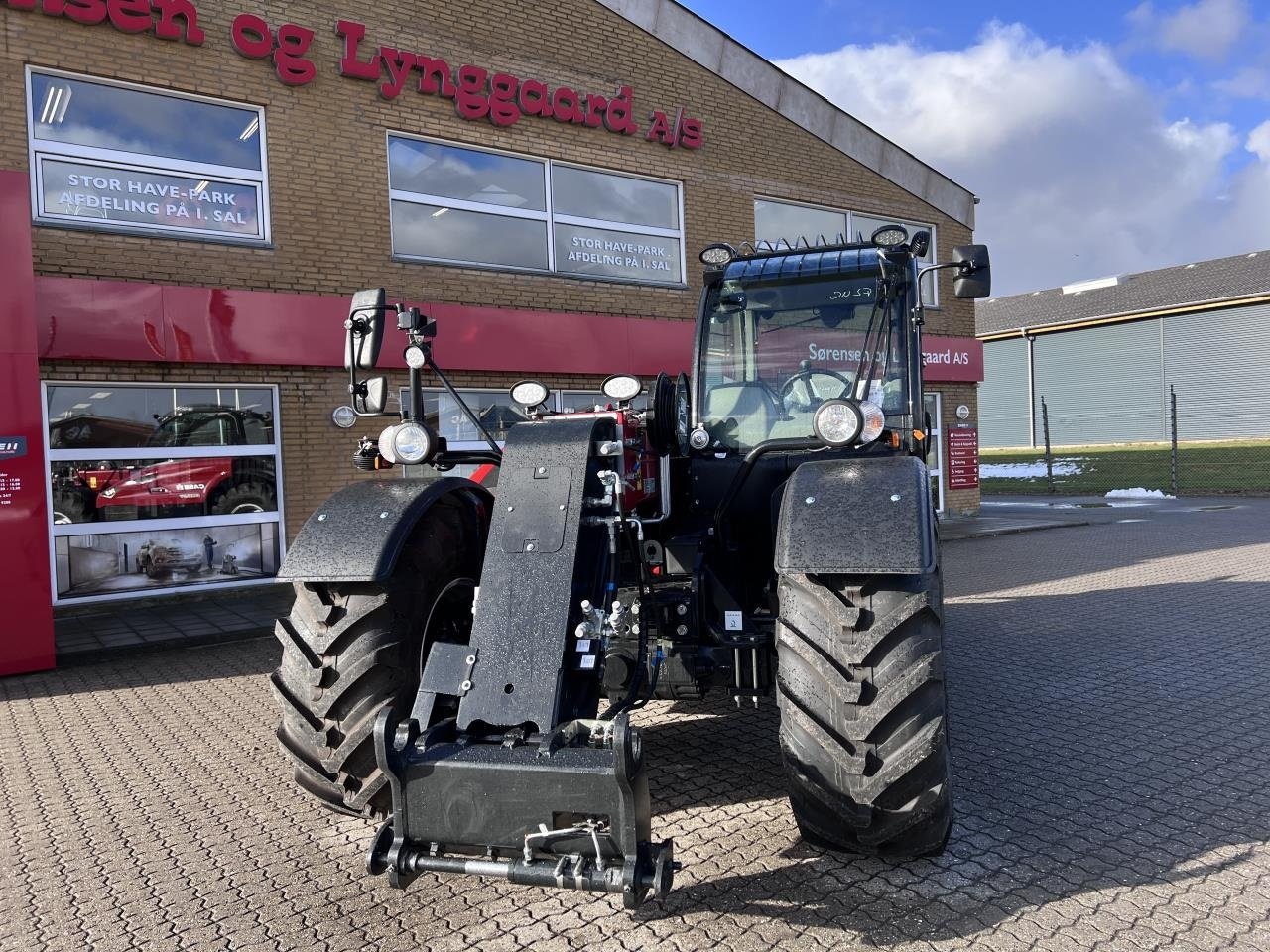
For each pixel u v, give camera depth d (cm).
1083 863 306
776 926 270
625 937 267
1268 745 425
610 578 293
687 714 484
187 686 593
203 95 855
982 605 796
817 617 283
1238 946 254
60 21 785
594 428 301
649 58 1155
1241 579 895
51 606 635
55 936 280
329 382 919
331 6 919
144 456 838
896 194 1423
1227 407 2983
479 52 1016
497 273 1030
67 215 798
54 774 428
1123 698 503
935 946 257
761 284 453
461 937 273
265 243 885
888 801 273
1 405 617
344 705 296
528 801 234
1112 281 3553
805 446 378
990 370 3647
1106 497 2098
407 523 304
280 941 274
